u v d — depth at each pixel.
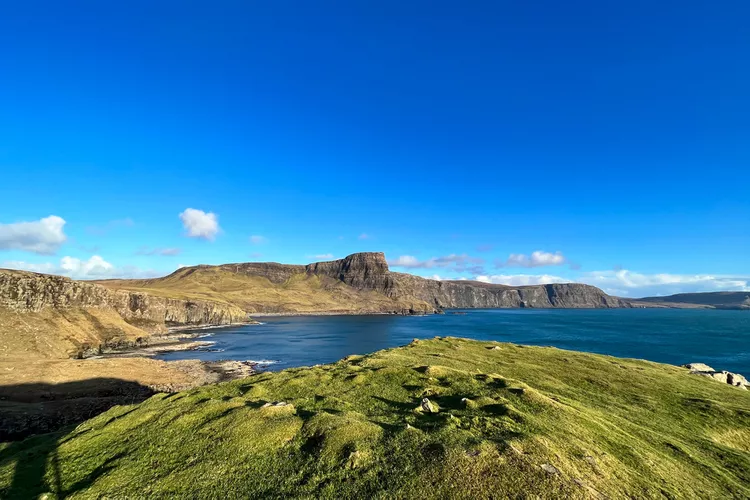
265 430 23.67
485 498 16.12
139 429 26.20
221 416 26.61
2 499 18.92
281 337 174.12
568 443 21.31
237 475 19.56
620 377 44.59
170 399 32.28
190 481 19.27
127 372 78.12
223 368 96.56
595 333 174.25
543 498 16.00
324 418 24.78
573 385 40.66
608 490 17.41
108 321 141.50
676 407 35.81
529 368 46.03
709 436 29.94
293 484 18.38
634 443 24.20
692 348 124.38
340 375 37.81
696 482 20.50
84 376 71.44
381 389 33.28
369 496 16.83
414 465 18.62
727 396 40.94
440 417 25.00
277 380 36.62
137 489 18.86
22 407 54.06
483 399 28.52
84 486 19.69
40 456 24.08
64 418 52.50
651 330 192.38
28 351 99.25
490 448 19.36
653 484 19.00
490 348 58.34
